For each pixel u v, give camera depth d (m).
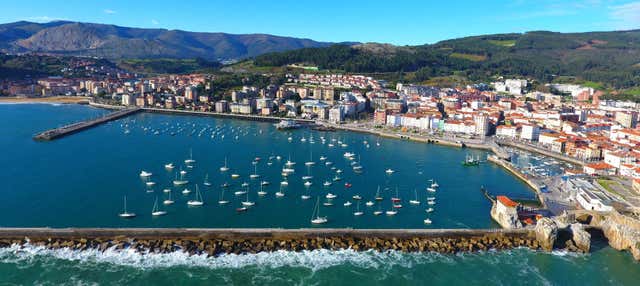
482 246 178.88
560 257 173.75
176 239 176.88
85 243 171.62
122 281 149.00
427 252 175.50
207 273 155.38
